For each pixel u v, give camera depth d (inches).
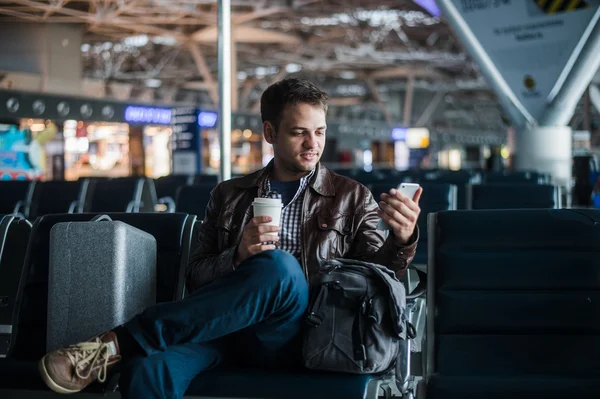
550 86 656.4
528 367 127.8
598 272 129.7
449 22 673.6
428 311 134.6
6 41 796.0
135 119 1019.3
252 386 115.7
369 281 119.7
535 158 678.5
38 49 837.8
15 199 361.1
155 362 114.9
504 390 114.1
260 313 116.3
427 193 264.7
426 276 136.3
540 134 675.4
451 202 263.1
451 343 131.3
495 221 135.9
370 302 118.2
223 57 240.4
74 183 360.5
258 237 119.5
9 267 183.3
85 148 1138.0
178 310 115.5
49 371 113.0
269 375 118.6
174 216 150.8
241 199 138.6
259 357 122.8
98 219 144.5
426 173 550.3
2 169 632.4
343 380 115.7
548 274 131.0
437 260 136.9
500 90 677.3
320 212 134.6
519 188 288.0
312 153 132.7
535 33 642.2
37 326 144.9
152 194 427.2
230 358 128.6
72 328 127.6
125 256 128.5
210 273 127.8
